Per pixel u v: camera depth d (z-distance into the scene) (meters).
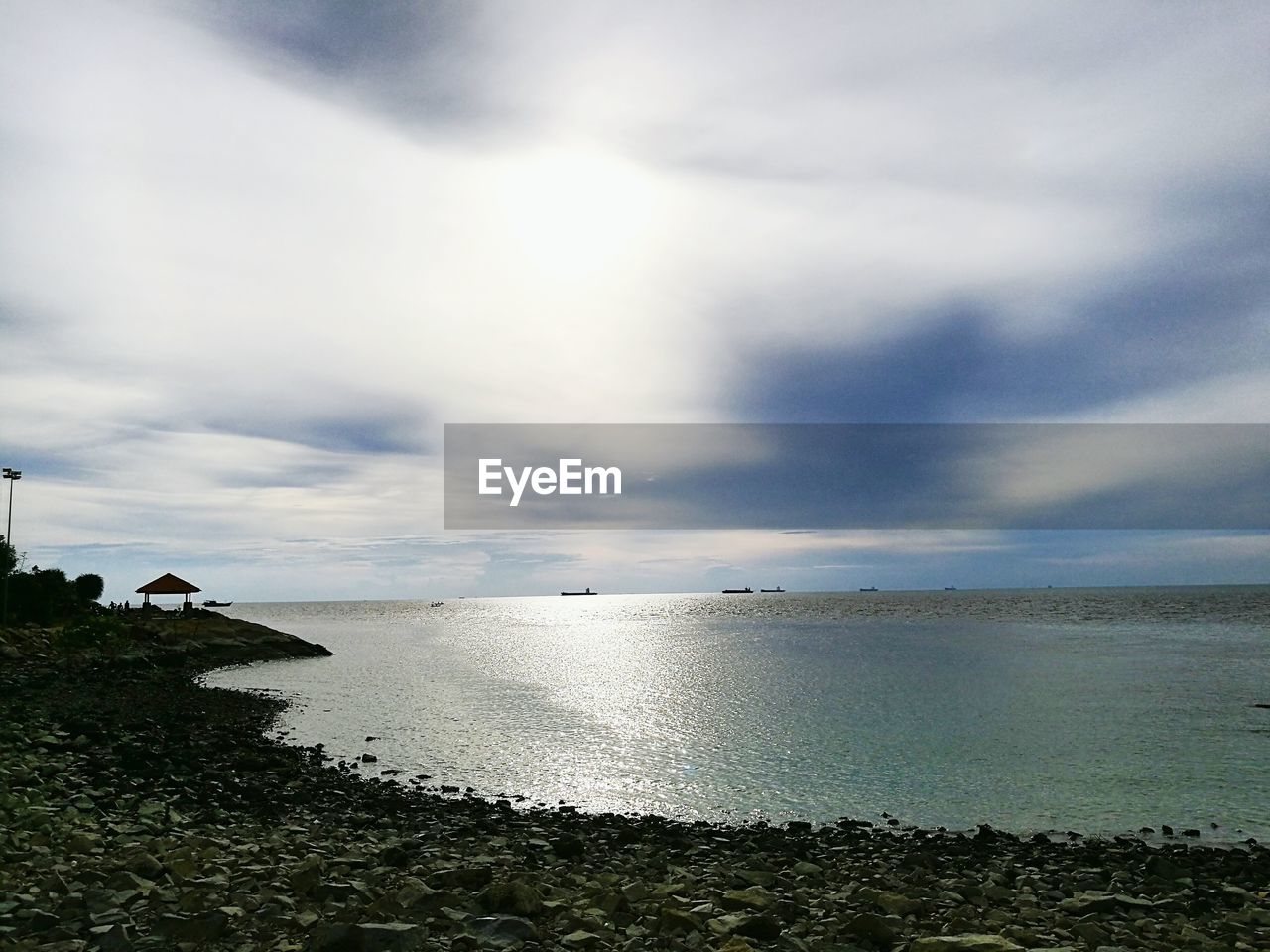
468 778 27.42
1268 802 24.59
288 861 14.58
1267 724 37.09
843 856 18.70
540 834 19.70
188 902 11.23
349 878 13.38
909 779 27.39
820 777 27.69
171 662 63.75
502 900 11.88
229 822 18.94
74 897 11.08
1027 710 41.44
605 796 25.30
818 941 11.36
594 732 36.22
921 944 10.94
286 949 9.67
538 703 45.50
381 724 38.47
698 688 51.81
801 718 39.59
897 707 42.84
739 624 155.00
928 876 16.55
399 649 95.62
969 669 61.34
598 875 15.47
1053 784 26.69
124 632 61.88
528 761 30.25
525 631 143.25
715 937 11.28
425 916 11.34
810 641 99.19
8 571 73.31
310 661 74.94
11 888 11.54
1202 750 31.70
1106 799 24.97
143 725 32.50
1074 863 18.39
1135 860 18.64
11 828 15.20
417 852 16.53
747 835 20.56
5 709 32.38
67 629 57.41
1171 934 12.74
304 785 24.62
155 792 21.05
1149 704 43.12
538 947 10.42
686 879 14.91
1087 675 56.41
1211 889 16.33
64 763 23.36
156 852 14.48
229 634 80.88
